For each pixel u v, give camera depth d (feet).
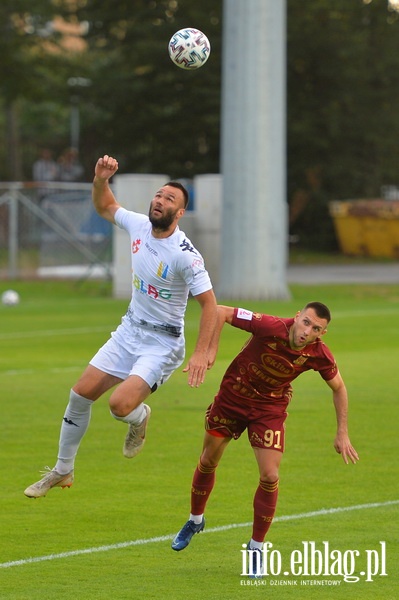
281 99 225.97
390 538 67.41
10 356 150.71
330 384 62.90
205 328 63.36
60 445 68.80
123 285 237.66
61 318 199.00
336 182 409.28
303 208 416.46
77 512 73.72
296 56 388.57
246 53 221.66
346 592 57.82
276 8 221.87
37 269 295.48
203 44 76.48
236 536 68.39
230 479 82.84
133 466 86.99
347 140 404.36
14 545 66.28
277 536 67.87
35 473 84.33
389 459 89.20
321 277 297.94
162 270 66.80
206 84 388.57
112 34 406.41
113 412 66.13
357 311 211.00
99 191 71.82
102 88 395.34
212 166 398.62
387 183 431.02
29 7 367.45
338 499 76.84
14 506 75.15
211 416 63.46
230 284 229.25
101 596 56.85
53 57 387.75
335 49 386.73
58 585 58.65
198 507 63.93
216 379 131.54
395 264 358.43
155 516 72.69
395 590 58.23
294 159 401.08
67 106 429.38
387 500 76.59
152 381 67.21
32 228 299.99
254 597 56.85
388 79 397.60
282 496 77.66
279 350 61.41
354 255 389.19
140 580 59.67
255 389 62.13
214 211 243.81
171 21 385.91
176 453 91.50
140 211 226.79
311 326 60.54
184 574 60.85
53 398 117.39
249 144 224.12
